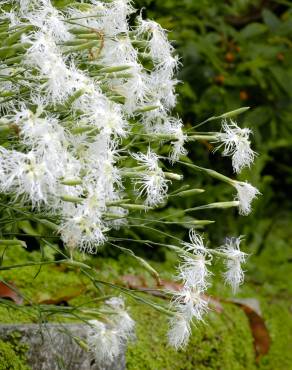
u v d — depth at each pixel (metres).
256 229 4.95
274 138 5.11
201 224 2.06
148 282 3.38
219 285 3.89
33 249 3.40
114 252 3.65
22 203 1.84
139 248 3.80
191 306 2.01
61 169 1.69
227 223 4.72
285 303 4.31
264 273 4.71
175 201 4.21
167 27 3.69
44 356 2.37
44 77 1.78
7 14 2.00
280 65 4.86
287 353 3.80
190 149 4.57
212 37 4.63
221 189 4.53
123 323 2.13
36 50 1.79
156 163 1.99
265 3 5.25
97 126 1.81
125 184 2.78
